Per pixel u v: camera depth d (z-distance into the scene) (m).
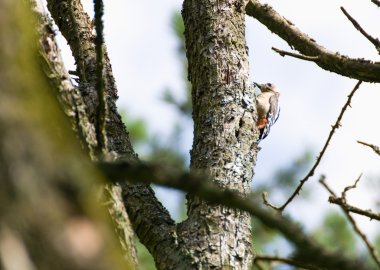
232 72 8.38
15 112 2.62
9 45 2.78
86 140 5.17
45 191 2.56
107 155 5.09
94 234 2.59
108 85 8.38
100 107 5.20
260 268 6.87
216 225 6.79
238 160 7.55
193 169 7.56
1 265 2.40
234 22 8.88
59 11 9.35
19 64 2.79
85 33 9.05
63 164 2.66
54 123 2.79
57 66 5.36
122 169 3.62
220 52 8.54
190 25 8.94
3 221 2.44
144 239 6.94
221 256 6.58
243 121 7.95
